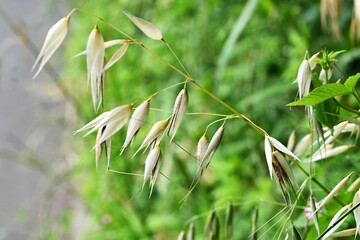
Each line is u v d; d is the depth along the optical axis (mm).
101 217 854
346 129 404
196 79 833
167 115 781
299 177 527
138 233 800
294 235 372
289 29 798
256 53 807
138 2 955
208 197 765
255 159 744
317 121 377
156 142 357
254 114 775
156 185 815
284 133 743
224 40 841
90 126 356
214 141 361
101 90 355
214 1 850
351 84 363
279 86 724
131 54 927
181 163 777
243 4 843
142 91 890
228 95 818
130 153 832
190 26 882
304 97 362
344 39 718
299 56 732
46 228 936
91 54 352
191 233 436
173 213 764
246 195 674
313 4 804
